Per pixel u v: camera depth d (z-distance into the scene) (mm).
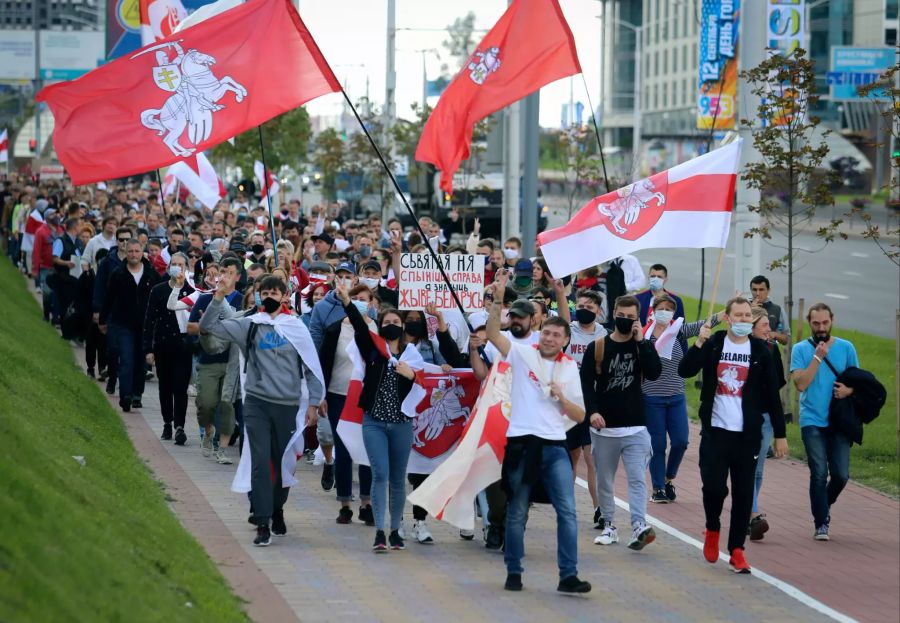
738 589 15812
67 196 59750
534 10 22109
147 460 22359
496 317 15672
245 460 17391
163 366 24484
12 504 10766
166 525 16172
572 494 15297
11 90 178250
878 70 123438
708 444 16688
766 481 22875
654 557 17266
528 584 15586
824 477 18703
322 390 17375
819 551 18047
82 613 9648
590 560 17000
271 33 19344
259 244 30609
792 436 26750
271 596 14461
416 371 16953
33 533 10500
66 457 15797
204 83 19188
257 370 17031
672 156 153375
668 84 163375
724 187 19734
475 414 15711
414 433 17703
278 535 17578
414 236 36781
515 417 15359
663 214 19688
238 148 82625
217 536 17312
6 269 50562
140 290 27469
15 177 80062
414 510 17688
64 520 11680
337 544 17266
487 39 22125
